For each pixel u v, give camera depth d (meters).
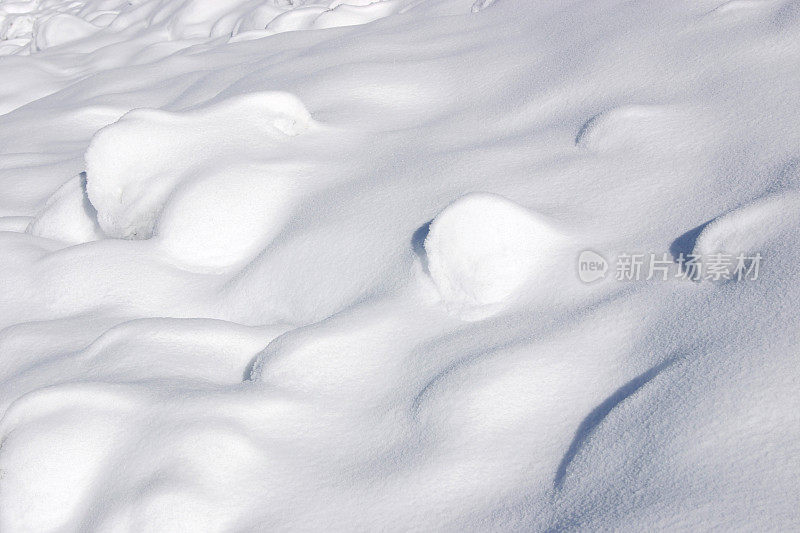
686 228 6.57
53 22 16.91
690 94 7.20
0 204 8.12
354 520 6.02
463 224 6.59
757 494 5.69
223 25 14.45
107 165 7.59
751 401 5.86
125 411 6.34
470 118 7.71
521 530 5.87
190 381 6.50
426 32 8.77
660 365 6.11
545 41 8.11
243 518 6.06
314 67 8.62
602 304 6.37
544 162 7.14
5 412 6.45
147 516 6.03
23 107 10.94
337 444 6.27
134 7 17.58
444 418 6.19
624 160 6.97
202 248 7.27
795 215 6.31
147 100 9.48
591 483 5.90
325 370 6.49
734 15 7.54
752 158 6.73
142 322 6.77
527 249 6.61
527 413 6.16
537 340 6.32
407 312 6.62
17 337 6.88
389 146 7.61
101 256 7.24
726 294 6.20
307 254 7.04
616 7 8.09
